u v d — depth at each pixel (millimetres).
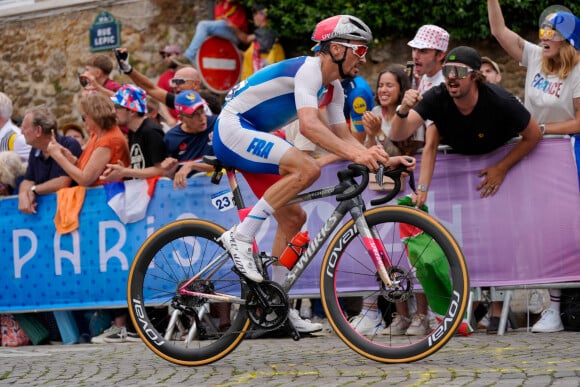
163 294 12922
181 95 16734
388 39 25875
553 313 14891
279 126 12039
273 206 11508
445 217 15125
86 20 29406
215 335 12023
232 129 11727
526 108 15195
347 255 14586
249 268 11570
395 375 10508
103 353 14445
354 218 11422
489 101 14211
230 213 16172
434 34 15898
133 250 16844
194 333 12203
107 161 16906
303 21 25875
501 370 10477
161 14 28438
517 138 14781
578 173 14656
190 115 16688
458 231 15062
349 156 11117
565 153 14688
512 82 24969
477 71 13930
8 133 19531
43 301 17609
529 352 12086
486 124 14359
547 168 14727
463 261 10945
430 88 14719
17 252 17828
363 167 11273
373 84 26016
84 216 17219
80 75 19734
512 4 24391
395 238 14000
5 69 30734
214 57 26547
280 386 10172
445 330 11008
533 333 14672
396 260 13969
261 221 11609
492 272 14938
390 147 15305
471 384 9633
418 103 14500
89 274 17188
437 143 14906
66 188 17422
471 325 14922
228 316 12711
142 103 17000
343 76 11633
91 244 17172
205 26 26375
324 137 11195
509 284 14867
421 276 13086
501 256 14906
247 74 26656
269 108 11797
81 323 17875
